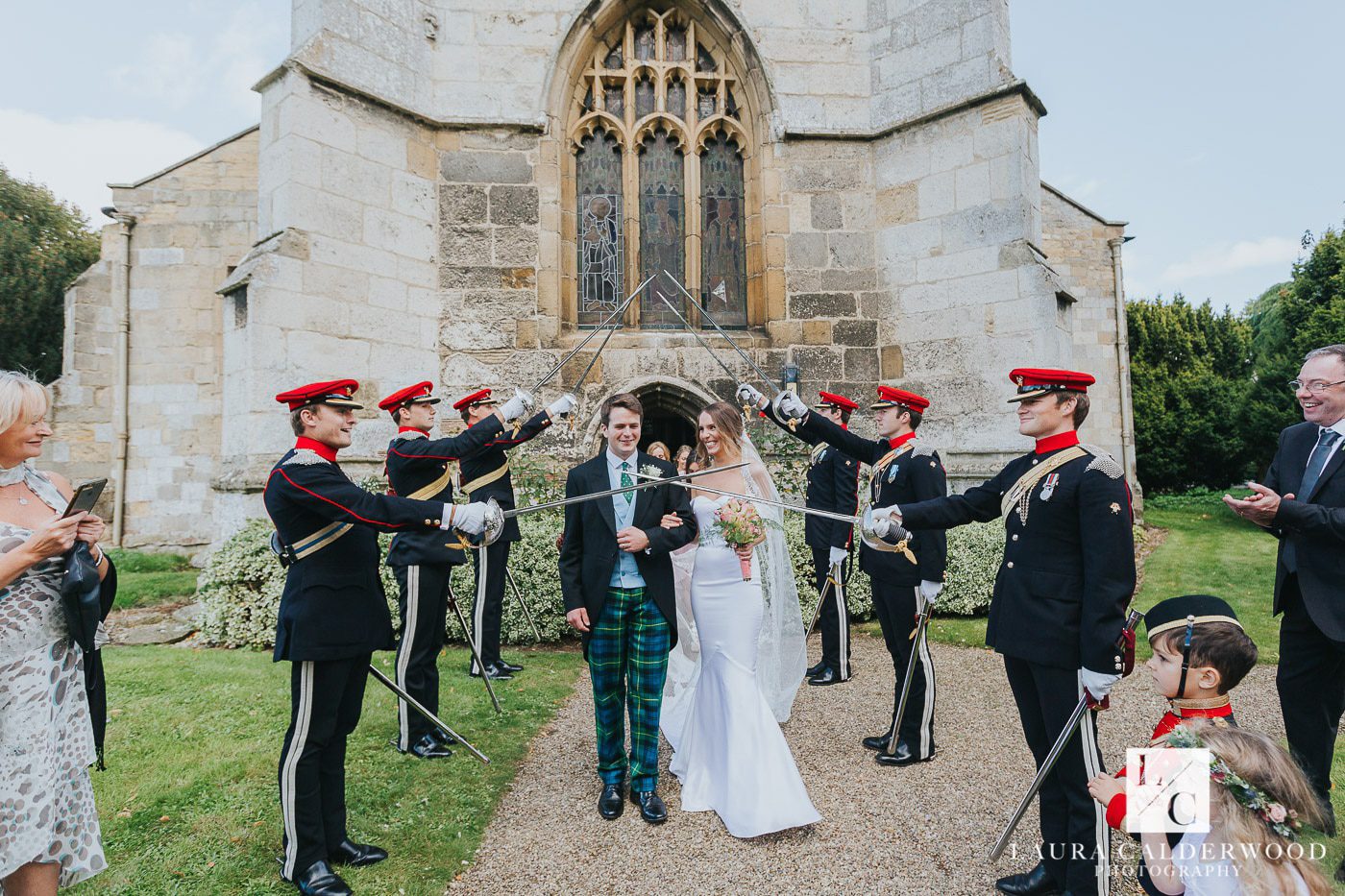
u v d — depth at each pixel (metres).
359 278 7.45
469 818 3.36
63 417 11.10
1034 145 7.97
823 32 8.68
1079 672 2.62
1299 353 14.46
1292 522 2.98
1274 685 5.19
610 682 3.44
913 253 8.38
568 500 3.21
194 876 2.89
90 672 2.36
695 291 8.87
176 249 11.39
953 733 4.41
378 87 7.64
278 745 4.11
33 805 2.11
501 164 8.32
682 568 4.23
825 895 2.79
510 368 8.21
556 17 8.47
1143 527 12.87
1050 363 7.41
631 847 3.13
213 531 6.96
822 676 5.48
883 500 4.07
